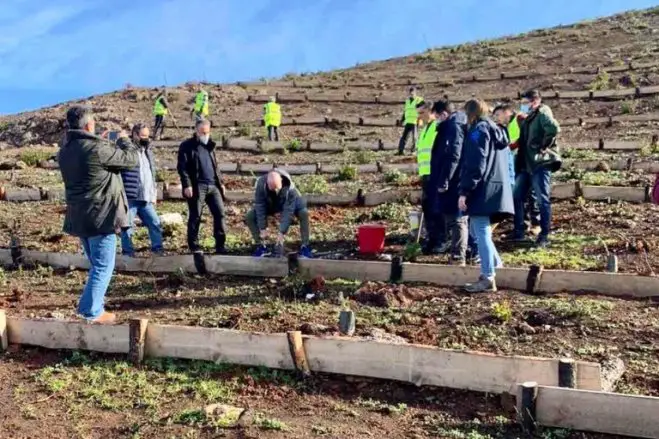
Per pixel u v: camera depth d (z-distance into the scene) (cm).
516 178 876
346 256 884
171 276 820
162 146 2031
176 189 1306
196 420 475
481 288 702
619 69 2522
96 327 604
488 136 670
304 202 870
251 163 1612
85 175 630
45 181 1531
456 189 775
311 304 700
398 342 558
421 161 873
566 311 625
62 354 612
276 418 481
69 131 638
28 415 502
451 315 646
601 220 934
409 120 1661
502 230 958
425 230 924
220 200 929
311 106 2642
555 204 1036
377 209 1098
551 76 2639
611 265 727
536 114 838
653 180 1088
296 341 542
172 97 2859
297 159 1725
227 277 822
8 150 2156
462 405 489
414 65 3406
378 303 689
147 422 480
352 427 466
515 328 605
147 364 578
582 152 1409
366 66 3606
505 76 2764
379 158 1642
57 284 841
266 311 680
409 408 490
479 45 3653
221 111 2639
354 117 2339
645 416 427
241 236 1026
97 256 650
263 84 3147
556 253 823
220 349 569
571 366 466
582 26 3753
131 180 900
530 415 449
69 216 646
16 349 627
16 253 930
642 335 576
